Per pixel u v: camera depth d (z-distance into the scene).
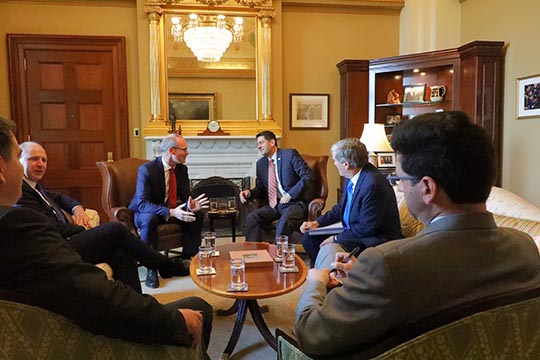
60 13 4.96
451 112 0.92
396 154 0.98
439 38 5.30
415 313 0.82
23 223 0.99
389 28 5.63
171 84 5.06
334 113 5.63
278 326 2.60
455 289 0.83
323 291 1.21
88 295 1.02
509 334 0.83
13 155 1.18
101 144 5.16
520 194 4.39
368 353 0.87
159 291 3.18
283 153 3.96
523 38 4.27
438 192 0.89
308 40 5.50
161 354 1.18
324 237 3.13
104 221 5.20
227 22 5.10
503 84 4.56
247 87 5.21
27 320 0.93
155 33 4.93
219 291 2.03
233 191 5.23
